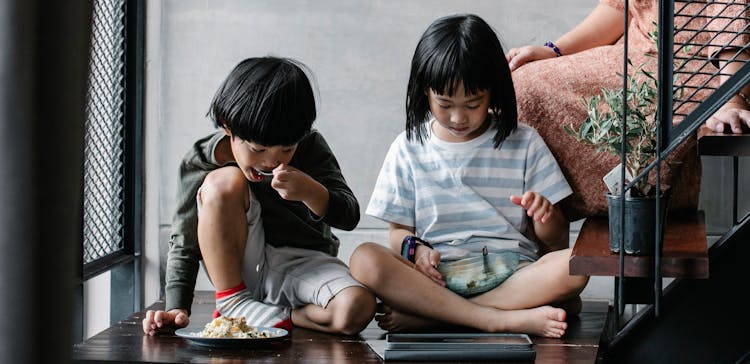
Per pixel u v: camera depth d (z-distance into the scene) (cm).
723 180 265
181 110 294
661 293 156
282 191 176
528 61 230
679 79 202
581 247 171
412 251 188
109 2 277
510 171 197
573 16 278
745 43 182
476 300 185
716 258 169
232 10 292
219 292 185
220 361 159
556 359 159
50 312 13
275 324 183
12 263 13
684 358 171
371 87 288
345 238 289
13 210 13
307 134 193
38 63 13
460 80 183
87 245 262
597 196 209
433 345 161
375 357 163
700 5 199
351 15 288
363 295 179
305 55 291
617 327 171
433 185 197
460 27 188
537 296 179
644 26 214
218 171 182
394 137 289
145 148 294
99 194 271
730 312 168
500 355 158
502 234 193
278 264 192
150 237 293
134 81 290
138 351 167
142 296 294
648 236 157
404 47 286
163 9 293
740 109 172
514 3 280
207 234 179
